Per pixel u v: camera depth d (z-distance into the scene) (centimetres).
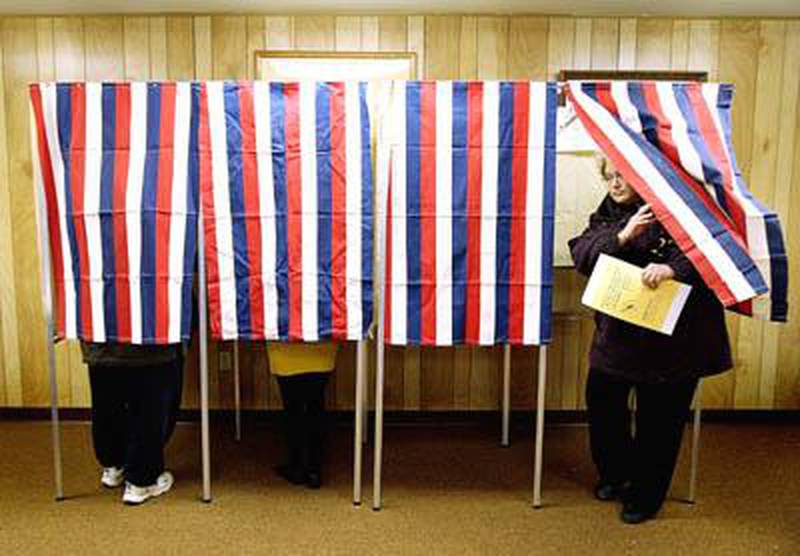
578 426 414
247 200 291
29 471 344
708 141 267
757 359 413
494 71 391
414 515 301
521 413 414
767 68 395
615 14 384
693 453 314
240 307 296
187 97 286
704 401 416
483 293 291
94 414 317
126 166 289
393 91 283
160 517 297
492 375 412
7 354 412
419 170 286
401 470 348
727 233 256
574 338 409
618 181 281
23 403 416
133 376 304
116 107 287
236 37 389
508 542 279
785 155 401
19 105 396
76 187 291
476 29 388
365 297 295
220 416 412
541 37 390
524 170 285
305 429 325
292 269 294
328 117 287
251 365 409
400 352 409
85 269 294
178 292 291
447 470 349
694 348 272
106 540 279
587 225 353
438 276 290
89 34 391
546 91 282
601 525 294
